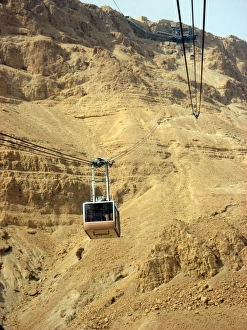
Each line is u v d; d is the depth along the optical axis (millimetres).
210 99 118812
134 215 66562
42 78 99812
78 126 91875
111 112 94812
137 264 54031
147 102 99312
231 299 45031
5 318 52531
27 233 65562
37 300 54500
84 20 133125
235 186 74375
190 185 73688
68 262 59812
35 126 85125
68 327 47969
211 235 51719
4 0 115625
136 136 85625
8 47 103812
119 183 76312
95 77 103875
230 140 93438
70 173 75500
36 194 70250
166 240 51500
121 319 45812
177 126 93812
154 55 147750
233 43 191125
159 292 47469
